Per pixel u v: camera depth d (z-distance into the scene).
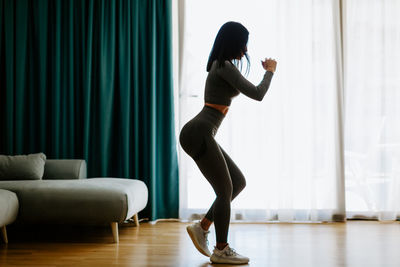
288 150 3.32
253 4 3.41
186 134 2.02
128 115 3.42
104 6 3.46
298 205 3.35
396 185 3.31
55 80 3.43
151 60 3.40
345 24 3.39
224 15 3.44
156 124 3.45
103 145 3.40
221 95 2.03
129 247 2.46
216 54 2.04
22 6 3.46
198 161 2.02
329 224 3.20
